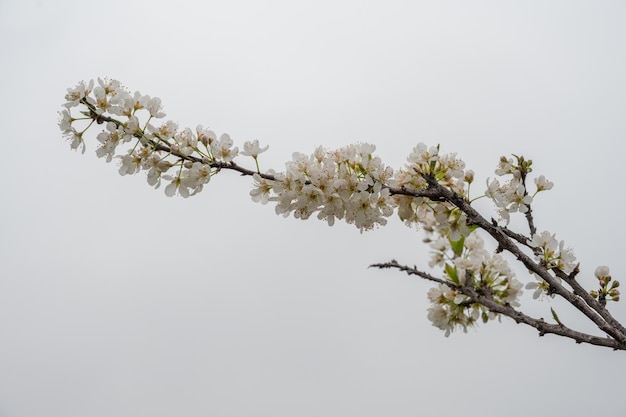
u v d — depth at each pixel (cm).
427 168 345
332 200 340
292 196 344
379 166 335
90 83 349
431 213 424
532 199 352
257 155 352
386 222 346
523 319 296
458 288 334
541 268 310
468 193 350
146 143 348
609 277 338
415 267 349
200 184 349
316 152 349
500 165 364
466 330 365
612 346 277
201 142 351
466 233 349
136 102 353
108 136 346
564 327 287
